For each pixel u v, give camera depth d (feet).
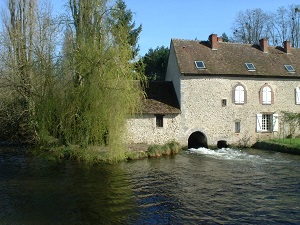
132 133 72.84
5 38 69.82
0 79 67.51
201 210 32.71
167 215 31.30
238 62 82.94
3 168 50.67
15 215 30.91
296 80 84.02
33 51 64.85
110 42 55.57
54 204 34.06
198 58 80.94
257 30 131.54
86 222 29.45
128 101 55.26
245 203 34.81
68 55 57.16
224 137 78.59
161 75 132.16
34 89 63.00
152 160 59.88
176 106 77.15
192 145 84.53
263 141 77.66
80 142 56.29
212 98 77.97
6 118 71.87
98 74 54.34
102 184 42.06
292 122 82.84
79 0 60.39
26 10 72.13
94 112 54.08
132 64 56.80
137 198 36.52
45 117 58.49
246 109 80.23
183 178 45.91
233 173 49.21
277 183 43.06
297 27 123.54
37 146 66.95
